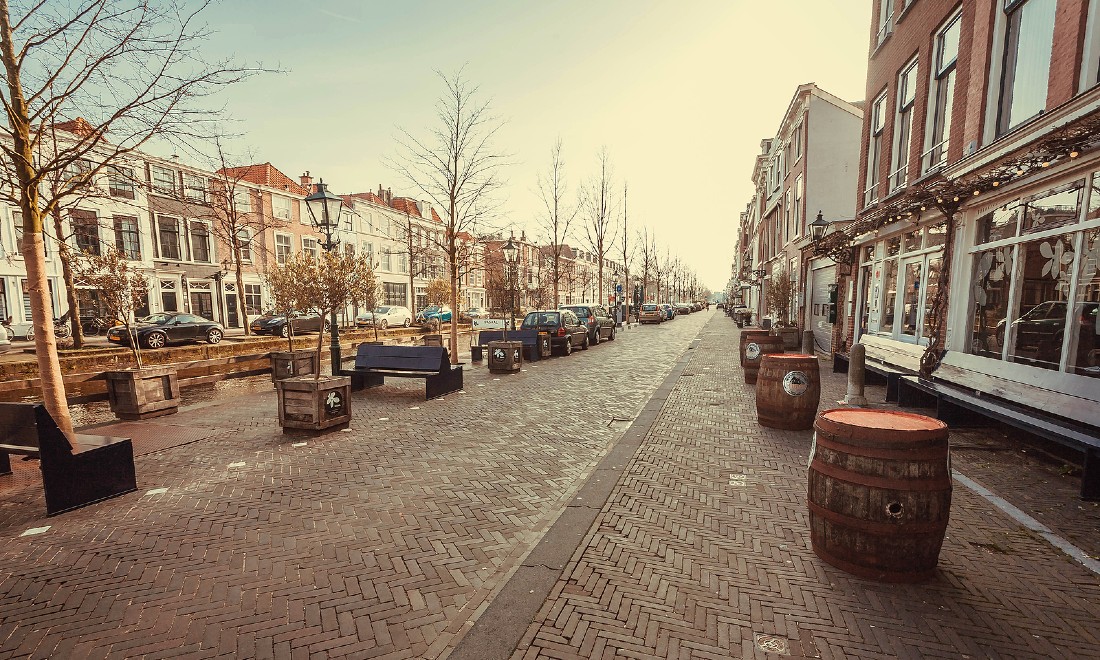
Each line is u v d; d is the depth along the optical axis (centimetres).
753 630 249
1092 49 525
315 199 960
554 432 649
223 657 238
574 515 382
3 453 484
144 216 2500
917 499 275
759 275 3294
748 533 353
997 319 659
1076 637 239
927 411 700
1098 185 497
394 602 282
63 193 532
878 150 1191
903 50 1014
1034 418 459
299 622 264
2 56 484
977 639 238
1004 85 693
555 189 2394
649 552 327
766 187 3078
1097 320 502
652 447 558
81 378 934
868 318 1160
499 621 257
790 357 623
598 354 1614
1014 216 632
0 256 2036
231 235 2058
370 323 2619
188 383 1067
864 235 1130
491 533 367
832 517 299
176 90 540
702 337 2164
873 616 258
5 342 1759
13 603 280
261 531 367
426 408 793
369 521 385
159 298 2591
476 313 3359
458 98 1302
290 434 633
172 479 474
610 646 239
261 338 1856
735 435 607
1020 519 365
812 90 1792
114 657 238
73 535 360
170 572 312
